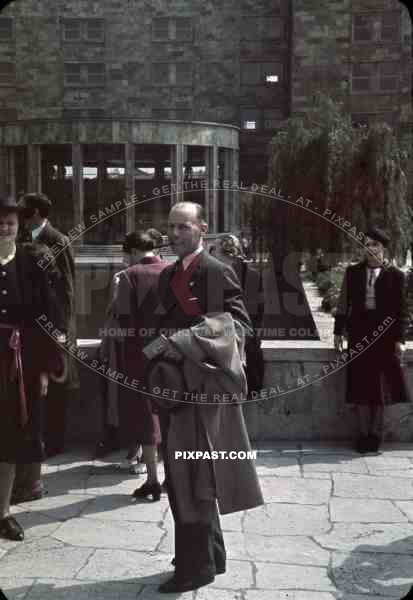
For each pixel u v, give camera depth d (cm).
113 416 504
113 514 411
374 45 4150
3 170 3716
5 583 322
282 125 1841
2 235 384
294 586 317
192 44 4469
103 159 4034
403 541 368
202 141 3569
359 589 313
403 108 4156
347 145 1631
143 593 312
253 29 4441
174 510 321
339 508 416
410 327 656
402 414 560
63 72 4500
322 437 568
